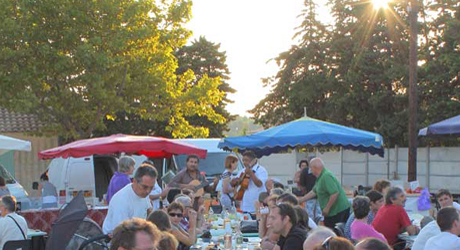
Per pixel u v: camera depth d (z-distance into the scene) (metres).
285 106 36.16
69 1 25.56
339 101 32.25
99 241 7.36
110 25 26.61
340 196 11.21
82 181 18.88
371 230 8.34
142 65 27.12
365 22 32.75
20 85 26.03
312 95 34.09
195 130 29.81
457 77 28.08
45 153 13.61
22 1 24.89
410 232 9.59
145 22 27.38
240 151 16.52
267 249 8.02
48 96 26.66
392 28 31.75
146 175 7.66
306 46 35.44
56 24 25.70
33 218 12.84
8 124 31.48
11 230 8.98
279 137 13.37
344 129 13.80
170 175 15.17
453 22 27.88
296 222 6.98
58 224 7.06
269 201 8.41
